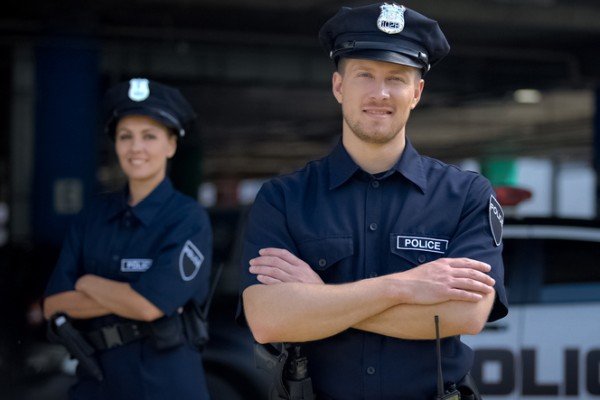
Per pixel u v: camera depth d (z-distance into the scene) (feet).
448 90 74.64
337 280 8.35
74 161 49.21
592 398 16.58
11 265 19.66
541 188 63.41
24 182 59.41
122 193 12.16
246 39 62.49
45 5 50.21
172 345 11.59
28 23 54.39
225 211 19.56
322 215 8.43
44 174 49.16
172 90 12.18
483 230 8.43
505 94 79.05
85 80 50.21
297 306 7.97
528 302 16.74
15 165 59.52
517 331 16.51
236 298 18.04
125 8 53.31
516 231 17.22
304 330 8.00
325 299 7.93
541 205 63.10
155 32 59.62
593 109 70.44
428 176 8.58
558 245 17.17
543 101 85.76
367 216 8.41
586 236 17.30
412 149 8.64
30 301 18.03
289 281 8.13
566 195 88.28
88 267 12.00
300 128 103.19
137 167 12.00
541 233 17.25
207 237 12.14
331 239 8.36
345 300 7.89
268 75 68.03
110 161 87.30
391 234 8.37
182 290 11.60
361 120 8.32
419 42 8.32
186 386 11.71
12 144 59.67
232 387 17.56
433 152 124.77
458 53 68.03
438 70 72.43
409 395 8.23
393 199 8.46
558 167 64.18
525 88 72.79
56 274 11.94
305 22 58.90
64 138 49.21
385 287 7.88
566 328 16.65
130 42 61.57
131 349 11.59
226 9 54.90
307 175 8.67
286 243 8.45
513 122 99.19
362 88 8.30
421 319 7.91
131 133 12.02
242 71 67.15
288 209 8.48
